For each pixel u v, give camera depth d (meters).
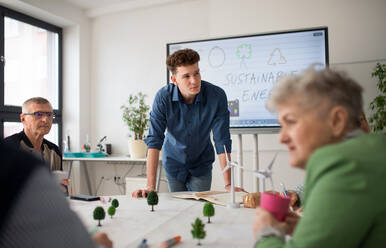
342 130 0.55
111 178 3.77
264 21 3.03
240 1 3.11
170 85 1.80
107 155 3.58
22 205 0.35
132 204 1.25
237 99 2.89
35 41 3.53
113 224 0.95
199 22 3.41
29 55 3.45
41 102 1.78
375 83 2.73
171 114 1.78
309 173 0.53
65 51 3.80
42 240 0.35
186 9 3.46
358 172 0.47
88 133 3.85
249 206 1.17
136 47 3.69
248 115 2.87
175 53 1.59
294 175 2.93
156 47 3.60
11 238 0.34
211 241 0.78
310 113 0.55
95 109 3.86
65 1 3.54
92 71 3.89
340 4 2.84
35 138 1.78
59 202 0.38
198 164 1.95
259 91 2.84
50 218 0.36
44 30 3.63
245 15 3.09
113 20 3.79
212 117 1.78
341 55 2.83
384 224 0.47
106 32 3.83
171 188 1.99
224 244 0.75
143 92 3.65
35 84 3.52
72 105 3.75
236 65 2.90
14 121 3.25
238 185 2.97
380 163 0.48
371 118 2.56
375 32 2.75
